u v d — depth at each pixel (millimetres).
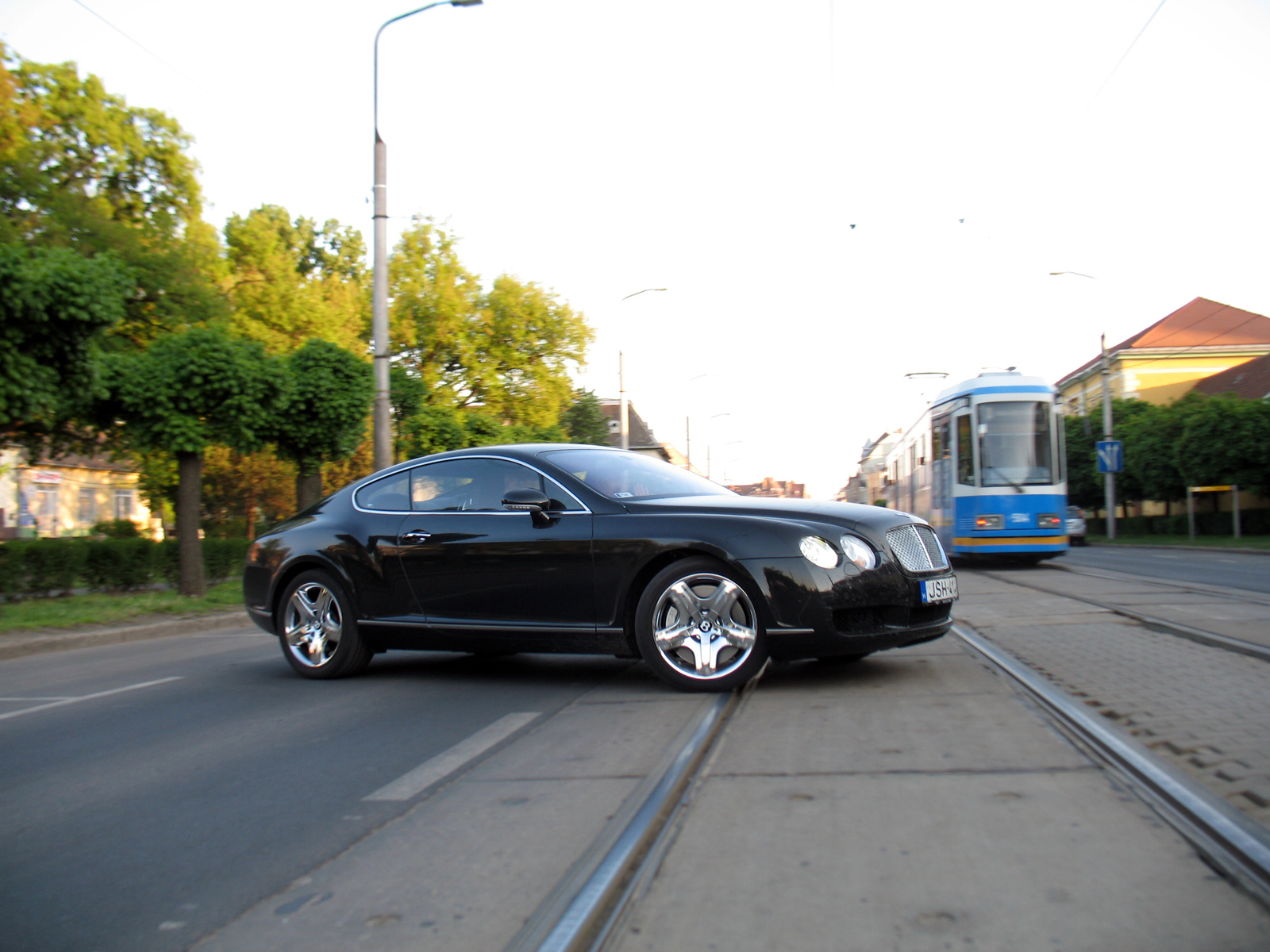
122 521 36438
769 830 3156
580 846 3143
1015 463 18750
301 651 7137
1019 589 12484
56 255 12141
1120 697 4914
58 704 6691
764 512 5676
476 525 6355
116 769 4629
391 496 6883
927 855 2865
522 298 31625
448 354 31453
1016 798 3324
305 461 16953
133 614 13141
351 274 56281
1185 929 2340
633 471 6594
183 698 6590
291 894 2930
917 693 5246
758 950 2352
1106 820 3074
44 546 17266
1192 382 61688
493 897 2787
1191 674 5520
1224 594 10883
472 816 3541
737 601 5500
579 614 5930
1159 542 37750
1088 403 68250
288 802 3898
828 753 4062
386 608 6660
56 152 26672
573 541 5938
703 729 4594
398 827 3479
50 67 26922
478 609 6266
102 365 13742
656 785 3689
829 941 2375
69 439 17781
